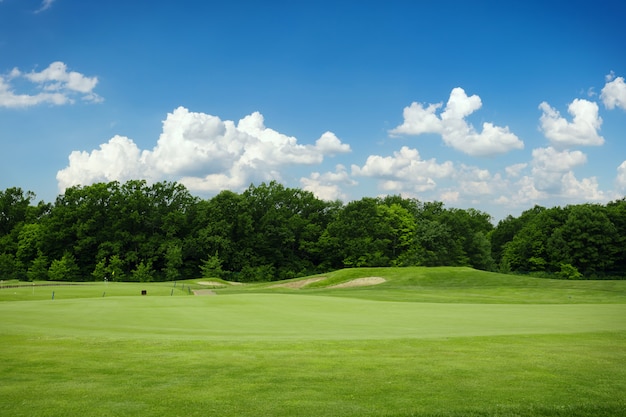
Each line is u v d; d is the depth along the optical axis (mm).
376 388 9508
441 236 105500
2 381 10031
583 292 44281
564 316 23453
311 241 113250
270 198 114125
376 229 106000
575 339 14852
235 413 8141
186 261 102562
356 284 60375
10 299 42281
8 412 8172
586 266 93125
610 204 106625
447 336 15578
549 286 50188
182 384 9805
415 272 61844
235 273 98938
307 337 15625
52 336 15266
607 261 90750
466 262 108438
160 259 98188
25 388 9531
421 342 14258
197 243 99500
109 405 8539
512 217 136125
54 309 26156
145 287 57969
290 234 108062
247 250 104062
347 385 9711
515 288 48500
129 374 10562
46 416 8000
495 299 39750
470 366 11242
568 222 93375
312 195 121625
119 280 88312
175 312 25062
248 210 106875
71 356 12289
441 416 7988
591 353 12695
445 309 27859
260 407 8422
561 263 93625
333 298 36375
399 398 8891
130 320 21312
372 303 31969
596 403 8578
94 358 12062
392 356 12328
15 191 115250
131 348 13328
